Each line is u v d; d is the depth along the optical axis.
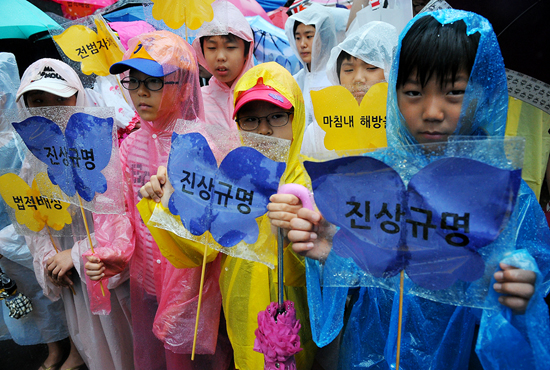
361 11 2.54
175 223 1.62
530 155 2.04
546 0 1.68
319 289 1.51
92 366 2.44
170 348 1.99
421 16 1.35
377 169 1.21
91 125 1.80
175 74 2.05
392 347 1.41
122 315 2.40
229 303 1.80
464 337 1.36
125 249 2.09
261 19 3.77
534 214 1.37
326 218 1.30
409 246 1.21
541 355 1.06
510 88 1.82
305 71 3.29
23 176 2.03
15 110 1.87
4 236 2.49
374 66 2.28
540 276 1.06
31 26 3.25
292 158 1.89
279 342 1.41
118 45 2.61
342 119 1.90
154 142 2.14
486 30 1.26
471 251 1.13
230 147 1.54
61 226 2.12
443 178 1.14
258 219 1.53
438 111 1.29
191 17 2.61
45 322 2.69
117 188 1.85
